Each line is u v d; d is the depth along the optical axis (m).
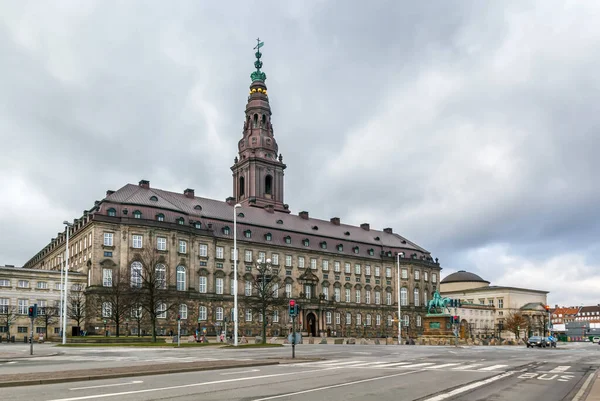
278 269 139.00
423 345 86.88
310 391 21.48
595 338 175.62
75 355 47.12
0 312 103.44
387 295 161.38
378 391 21.94
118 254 110.38
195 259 122.62
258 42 164.00
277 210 152.75
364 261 158.38
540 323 192.00
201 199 137.62
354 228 167.50
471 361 41.97
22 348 62.62
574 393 22.72
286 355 46.91
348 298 152.88
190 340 86.94
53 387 21.83
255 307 113.31
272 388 22.17
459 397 20.78
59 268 133.12
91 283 107.44
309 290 144.50
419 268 168.75
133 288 99.31
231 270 129.88
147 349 60.28
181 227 119.38
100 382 23.72
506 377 28.94
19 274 106.56
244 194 152.50
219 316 125.12
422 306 166.38
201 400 18.62
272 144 156.25
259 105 157.50
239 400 18.75
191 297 119.62
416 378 27.25
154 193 123.56
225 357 43.38
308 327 141.12
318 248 148.50
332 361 39.22
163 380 24.66
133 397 19.05
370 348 66.56
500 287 197.88
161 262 114.75
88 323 105.00
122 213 112.50
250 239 135.12
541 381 27.28
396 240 173.38
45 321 104.00
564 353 62.50
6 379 23.16
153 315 85.56
